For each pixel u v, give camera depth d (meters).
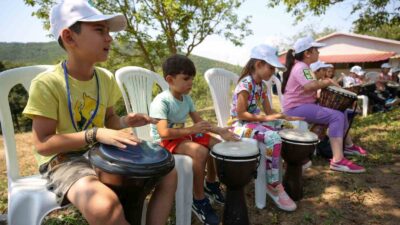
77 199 1.55
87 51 1.76
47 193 1.74
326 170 3.57
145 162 1.54
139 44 8.01
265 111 3.19
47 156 1.84
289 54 3.79
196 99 14.66
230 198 2.35
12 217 1.74
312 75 3.66
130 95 2.97
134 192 1.60
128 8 7.60
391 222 2.47
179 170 2.16
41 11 7.32
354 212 2.63
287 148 2.71
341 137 3.50
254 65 2.92
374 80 9.24
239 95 2.89
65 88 1.83
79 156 1.89
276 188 2.67
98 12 1.78
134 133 2.81
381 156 3.90
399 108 7.99
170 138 2.34
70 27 1.73
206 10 8.02
